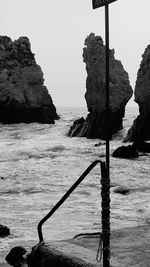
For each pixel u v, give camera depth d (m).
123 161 21.36
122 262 2.90
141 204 11.58
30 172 18.27
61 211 10.65
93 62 39.25
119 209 10.84
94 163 2.81
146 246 3.32
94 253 2.97
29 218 9.76
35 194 13.55
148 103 32.00
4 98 48.72
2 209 11.04
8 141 35.41
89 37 41.09
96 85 37.94
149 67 32.38
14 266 4.35
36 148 26.58
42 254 3.04
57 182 15.84
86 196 13.02
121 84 38.03
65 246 3.09
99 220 9.48
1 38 54.53
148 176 17.02
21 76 50.69
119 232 3.77
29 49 53.50
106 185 2.38
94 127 35.91
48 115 49.56
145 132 32.28
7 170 18.78
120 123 38.28
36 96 49.94
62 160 21.91
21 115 48.69
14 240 7.36
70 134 38.16
